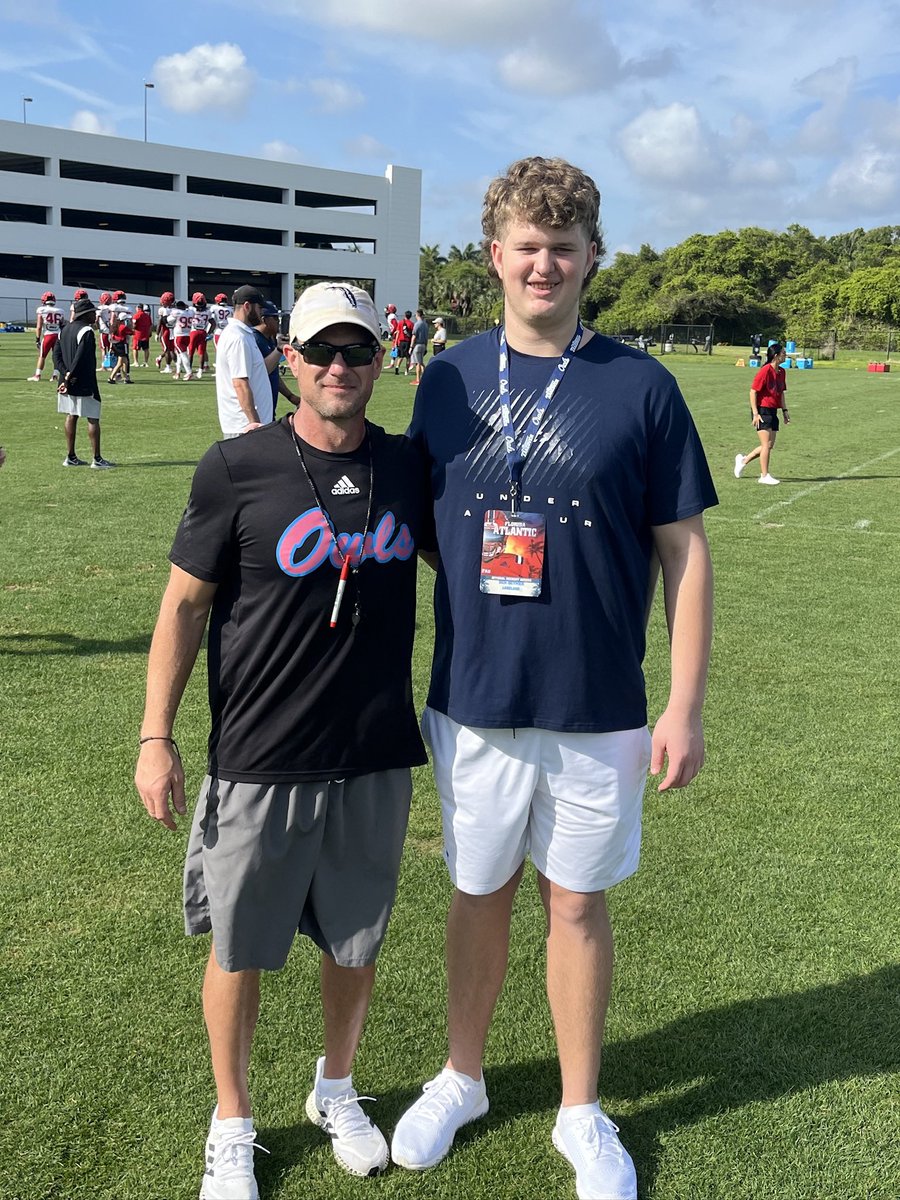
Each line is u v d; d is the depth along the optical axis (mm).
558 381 2090
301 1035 2633
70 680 4965
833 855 3570
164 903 3166
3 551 7469
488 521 2078
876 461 14297
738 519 9867
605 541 2074
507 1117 2398
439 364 2223
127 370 20703
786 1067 2539
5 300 54062
